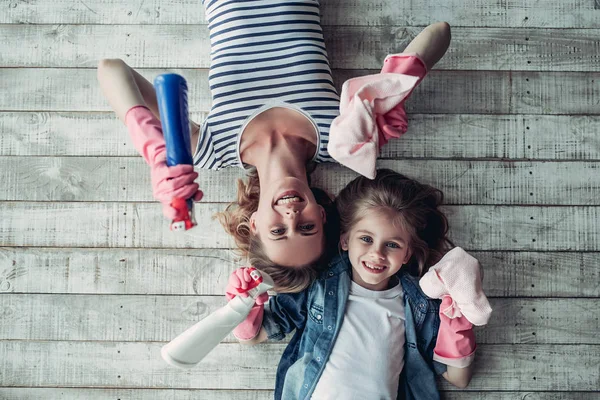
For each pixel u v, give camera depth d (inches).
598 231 60.8
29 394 59.8
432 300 57.4
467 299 53.1
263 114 54.9
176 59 61.6
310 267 55.1
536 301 60.4
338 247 58.6
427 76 61.4
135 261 60.5
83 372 60.0
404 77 50.8
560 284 60.5
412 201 56.2
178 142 41.3
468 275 53.4
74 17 61.9
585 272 60.6
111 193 60.9
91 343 60.2
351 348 54.9
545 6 62.2
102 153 61.2
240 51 55.4
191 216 42.9
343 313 56.0
